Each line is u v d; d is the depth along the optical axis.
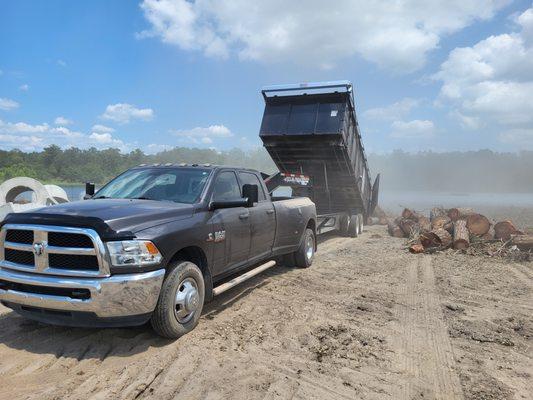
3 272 4.53
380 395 3.77
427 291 7.45
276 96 12.90
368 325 5.57
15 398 3.53
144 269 4.37
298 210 8.37
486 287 7.89
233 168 6.57
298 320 5.66
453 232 12.62
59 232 4.30
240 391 3.72
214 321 5.48
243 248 6.25
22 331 4.98
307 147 13.02
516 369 4.40
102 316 4.21
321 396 3.71
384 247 12.58
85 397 3.56
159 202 5.35
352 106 12.69
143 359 4.30
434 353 4.74
